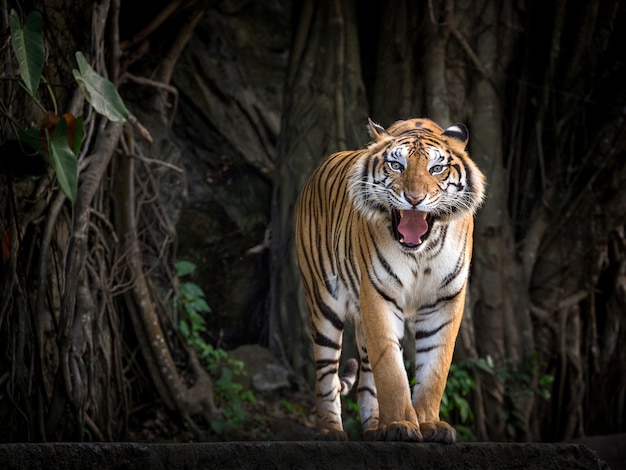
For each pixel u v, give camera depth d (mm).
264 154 15016
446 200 6344
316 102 14648
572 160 14805
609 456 13578
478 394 13375
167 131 13109
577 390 14391
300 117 14680
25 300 9195
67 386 9273
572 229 14602
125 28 13117
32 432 8992
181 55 14406
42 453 4633
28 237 9430
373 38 15148
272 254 14602
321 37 14898
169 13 12781
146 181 11969
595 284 14648
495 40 14445
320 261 7629
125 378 11391
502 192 14156
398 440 5711
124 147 11102
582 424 14430
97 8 10531
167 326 12117
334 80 14633
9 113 8852
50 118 8078
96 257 10531
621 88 14609
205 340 14180
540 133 14719
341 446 5289
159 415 11547
